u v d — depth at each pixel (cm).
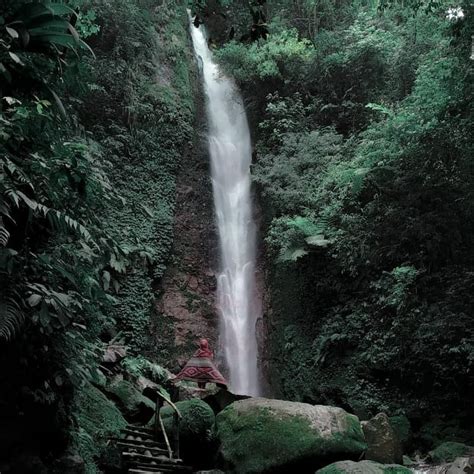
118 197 698
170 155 1415
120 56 1381
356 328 1071
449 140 1012
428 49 1272
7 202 546
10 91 562
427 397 958
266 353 1284
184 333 1266
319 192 1205
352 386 1029
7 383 557
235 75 1602
